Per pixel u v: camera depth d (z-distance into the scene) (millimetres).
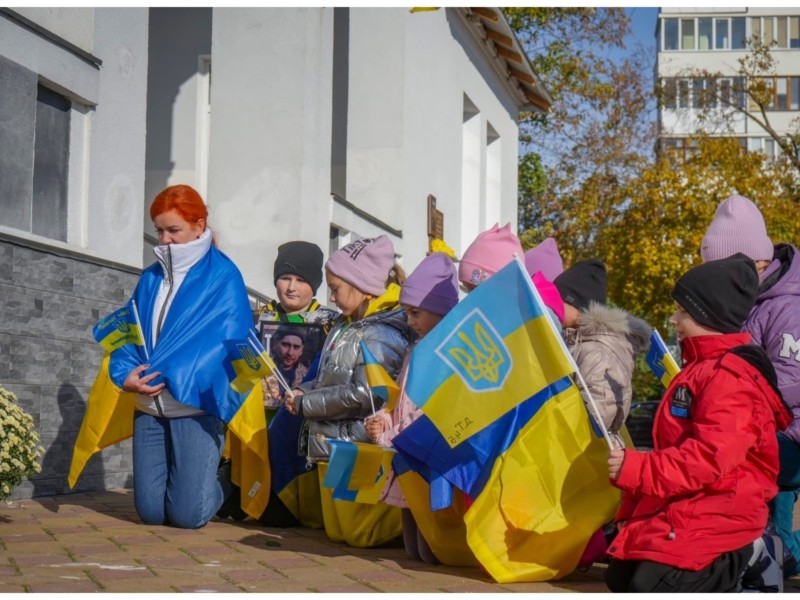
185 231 7148
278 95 12492
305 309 7934
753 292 4723
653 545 4605
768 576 4824
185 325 7000
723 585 4617
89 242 9289
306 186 12516
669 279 31031
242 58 12578
